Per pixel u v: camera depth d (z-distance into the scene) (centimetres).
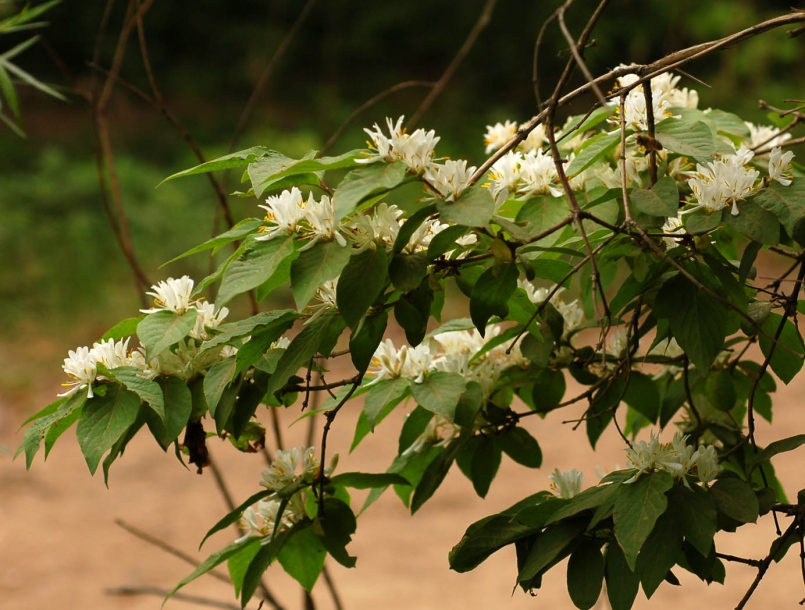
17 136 1424
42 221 1192
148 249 1151
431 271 236
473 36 300
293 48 1706
